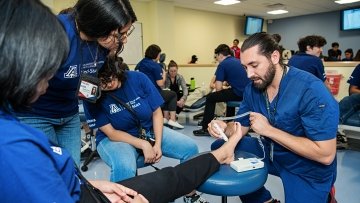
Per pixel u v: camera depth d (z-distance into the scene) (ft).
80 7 3.15
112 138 5.40
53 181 1.74
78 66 3.63
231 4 24.27
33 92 1.71
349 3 25.32
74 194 2.28
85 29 3.22
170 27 21.42
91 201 2.57
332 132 3.70
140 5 20.58
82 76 3.82
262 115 4.16
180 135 5.77
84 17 3.12
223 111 13.05
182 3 23.50
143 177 3.64
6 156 1.55
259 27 31.42
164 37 21.07
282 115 4.04
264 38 3.93
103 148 5.26
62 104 3.95
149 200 3.40
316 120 3.72
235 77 10.83
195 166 3.84
